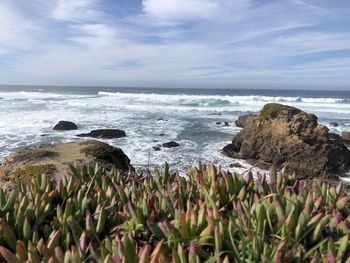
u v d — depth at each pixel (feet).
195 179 12.15
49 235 8.45
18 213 8.87
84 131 91.45
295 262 7.04
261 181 11.14
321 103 183.83
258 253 7.02
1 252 6.81
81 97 221.46
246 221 8.14
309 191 10.50
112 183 11.92
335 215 8.41
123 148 71.67
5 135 83.61
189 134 90.63
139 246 8.11
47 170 20.31
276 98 190.70
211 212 8.35
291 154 63.52
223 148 71.41
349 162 63.16
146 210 9.23
